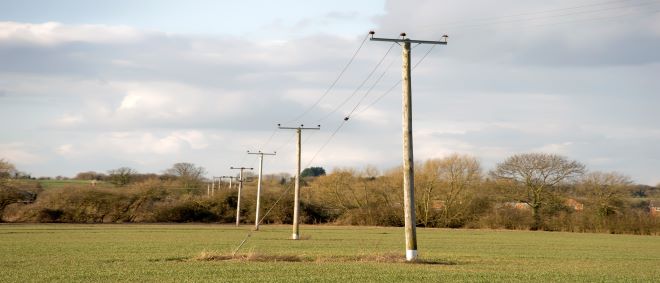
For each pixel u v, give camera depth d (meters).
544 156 88.69
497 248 47.41
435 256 36.91
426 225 95.00
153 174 131.75
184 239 51.06
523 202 91.25
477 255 38.78
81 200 93.69
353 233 68.62
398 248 43.12
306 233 67.19
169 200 103.56
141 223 93.75
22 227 71.50
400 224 96.31
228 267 26.61
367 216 96.56
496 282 22.50
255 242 48.44
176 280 22.00
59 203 92.50
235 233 64.19
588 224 84.31
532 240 61.16
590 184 86.62
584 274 26.42
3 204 88.06
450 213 93.38
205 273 24.30
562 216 87.12
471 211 92.56
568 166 87.69
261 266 27.19
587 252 45.00
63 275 23.44
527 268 29.56
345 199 101.12
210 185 116.38
